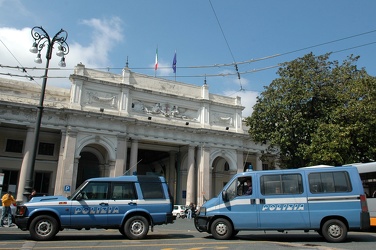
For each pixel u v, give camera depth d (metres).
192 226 23.86
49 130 37.34
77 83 37.00
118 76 39.56
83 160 42.47
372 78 26.06
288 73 29.50
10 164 37.12
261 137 30.58
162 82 42.50
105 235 16.20
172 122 41.97
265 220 14.75
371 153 25.50
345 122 26.44
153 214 14.97
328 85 28.33
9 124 35.00
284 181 15.08
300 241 14.55
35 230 13.73
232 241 14.12
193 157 42.50
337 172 14.95
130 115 39.50
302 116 28.20
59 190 34.09
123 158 38.00
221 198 15.36
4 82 34.72
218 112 45.53
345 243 13.83
